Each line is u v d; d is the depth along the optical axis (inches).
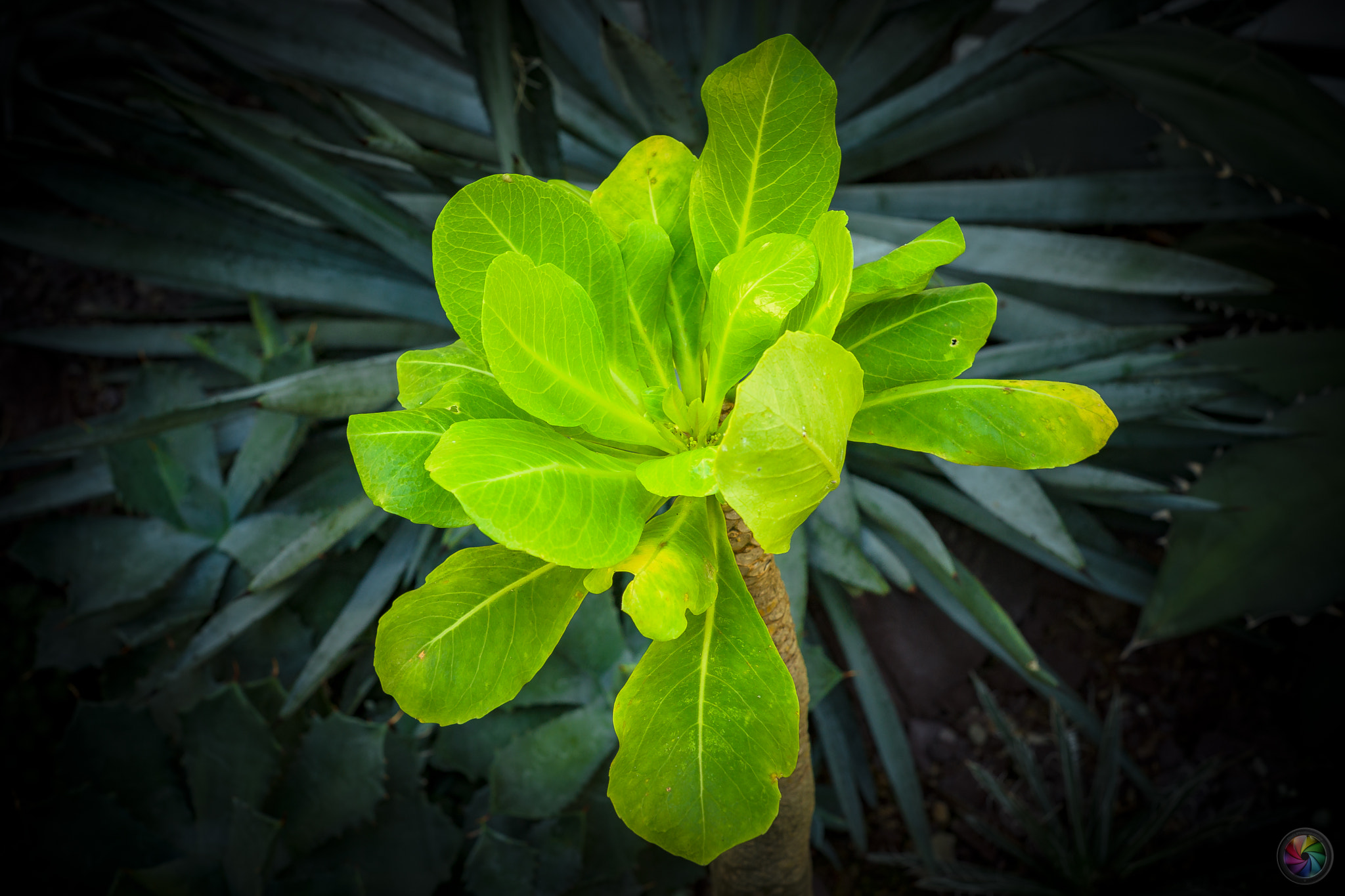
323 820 43.2
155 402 53.3
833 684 45.2
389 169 56.9
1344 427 50.4
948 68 54.0
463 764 46.9
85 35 65.6
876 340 24.4
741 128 22.9
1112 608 58.7
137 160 70.2
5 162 52.9
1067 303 59.9
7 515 52.2
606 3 58.5
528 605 23.3
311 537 43.8
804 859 33.6
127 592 48.5
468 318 22.8
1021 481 45.9
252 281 54.8
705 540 23.1
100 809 43.6
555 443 21.7
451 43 57.7
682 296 25.2
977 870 50.1
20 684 56.2
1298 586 48.0
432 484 22.6
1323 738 52.9
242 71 53.4
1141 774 51.1
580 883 45.1
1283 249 56.3
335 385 43.8
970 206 58.6
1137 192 55.8
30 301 67.4
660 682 23.2
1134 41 49.4
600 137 57.4
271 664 51.2
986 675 58.1
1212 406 56.8
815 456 19.7
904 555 55.0
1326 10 68.4
